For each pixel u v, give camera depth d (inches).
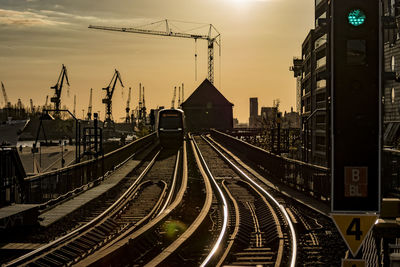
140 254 411.8
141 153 1663.4
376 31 189.9
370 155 190.5
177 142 1850.4
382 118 190.2
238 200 713.6
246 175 968.3
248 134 3408.0
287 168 859.4
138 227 514.3
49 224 535.8
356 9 189.6
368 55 190.5
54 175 706.8
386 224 318.7
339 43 190.7
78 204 665.0
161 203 704.4
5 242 462.3
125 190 855.7
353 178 191.2
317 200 663.8
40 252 414.0
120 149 1293.1
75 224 556.7
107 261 346.9
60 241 453.1
